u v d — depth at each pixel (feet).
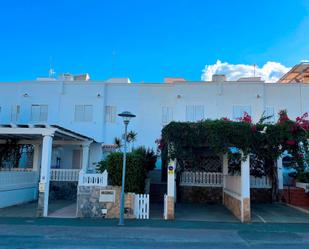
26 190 64.75
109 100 95.45
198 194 67.82
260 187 67.97
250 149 48.08
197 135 48.11
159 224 42.42
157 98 94.27
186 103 92.38
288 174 73.15
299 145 52.60
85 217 46.60
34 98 96.12
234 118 90.02
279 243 32.22
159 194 70.59
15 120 95.61
